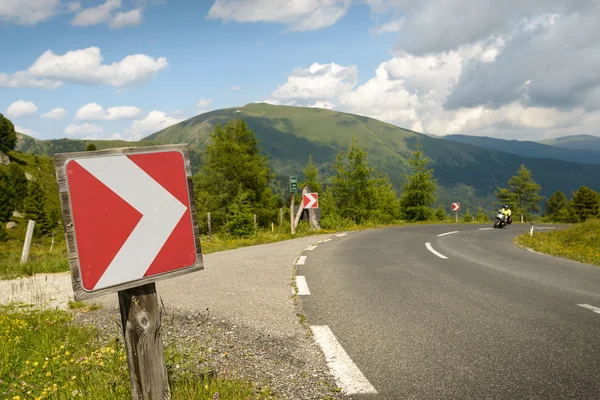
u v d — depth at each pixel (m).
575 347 4.27
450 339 4.54
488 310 5.80
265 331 4.84
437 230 26.31
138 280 2.53
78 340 4.70
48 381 3.51
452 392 3.25
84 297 2.35
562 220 96.00
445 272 9.13
